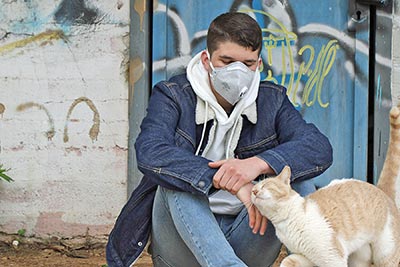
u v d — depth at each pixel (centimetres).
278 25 575
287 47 576
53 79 569
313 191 341
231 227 347
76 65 569
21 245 576
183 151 321
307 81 577
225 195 353
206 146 347
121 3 566
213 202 352
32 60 570
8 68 570
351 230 319
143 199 354
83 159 571
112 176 571
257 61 339
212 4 570
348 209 321
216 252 309
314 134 343
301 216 309
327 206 317
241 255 347
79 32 567
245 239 342
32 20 568
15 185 575
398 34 574
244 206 346
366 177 579
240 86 329
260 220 317
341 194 326
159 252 360
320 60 576
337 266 310
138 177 568
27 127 572
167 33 568
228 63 334
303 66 577
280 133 352
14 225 577
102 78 568
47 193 574
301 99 579
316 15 574
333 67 576
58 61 569
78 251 570
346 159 580
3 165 574
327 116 579
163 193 331
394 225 346
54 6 567
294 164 325
